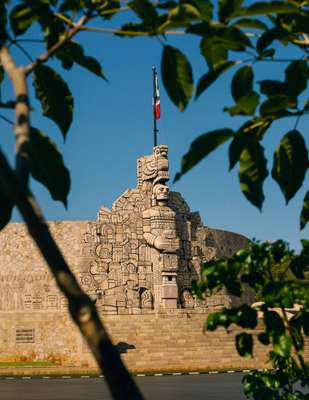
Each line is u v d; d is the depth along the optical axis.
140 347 51.34
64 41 4.87
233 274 7.88
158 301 57.03
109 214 58.34
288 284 7.45
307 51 5.57
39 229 3.68
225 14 4.94
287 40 5.52
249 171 5.89
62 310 57.41
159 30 4.94
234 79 5.55
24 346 56.62
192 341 52.09
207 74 5.20
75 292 3.66
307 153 5.88
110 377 3.56
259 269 8.06
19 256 58.91
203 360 51.28
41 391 32.19
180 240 59.78
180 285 58.72
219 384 35.75
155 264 57.97
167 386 34.66
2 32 4.98
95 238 57.47
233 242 67.12
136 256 57.84
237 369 48.78
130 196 59.19
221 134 5.14
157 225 58.03
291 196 6.02
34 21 5.27
